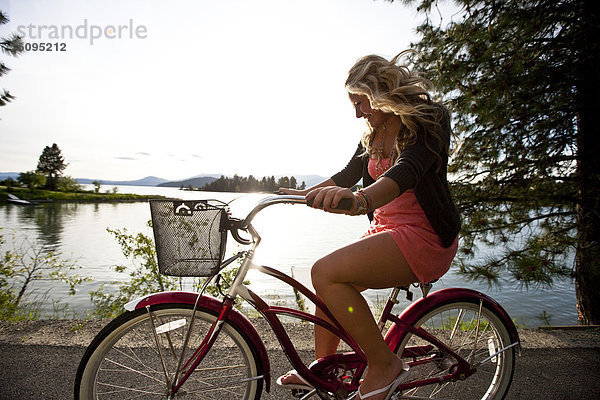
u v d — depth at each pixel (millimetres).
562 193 4199
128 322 1661
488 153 4293
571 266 3936
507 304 7918
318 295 1637
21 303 5195
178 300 1677
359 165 2148
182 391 1712
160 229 1509
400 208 1670
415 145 1540
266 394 2242
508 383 1993
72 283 5285
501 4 4195
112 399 2066
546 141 4117
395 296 1857
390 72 1595
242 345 1732
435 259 1625
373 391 1590
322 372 1765
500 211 4410
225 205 1543
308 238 25281
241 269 1722
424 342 2477
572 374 2500
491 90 4066
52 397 2109
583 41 3830
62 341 2721
